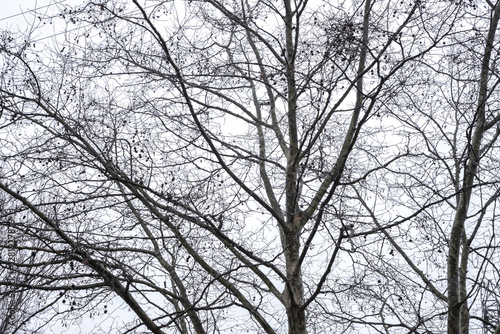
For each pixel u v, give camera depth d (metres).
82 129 8.07
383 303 8.78
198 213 7.66
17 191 8.08
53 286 7.95
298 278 8.98
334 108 8.80
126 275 7.73
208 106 9.28
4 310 8.83
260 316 8.59
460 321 8.87
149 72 8.43
